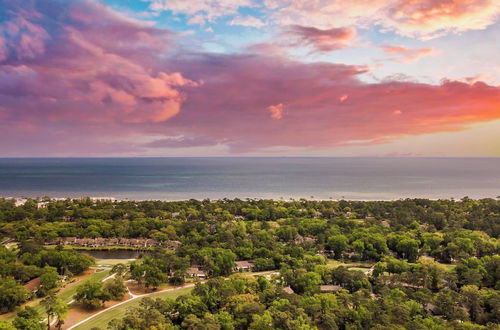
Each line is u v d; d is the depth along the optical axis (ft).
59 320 338.54
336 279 452.76
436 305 371.76
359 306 345.10
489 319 345.31
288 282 439.63
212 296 372.38
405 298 384.47
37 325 313.73
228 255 511.81
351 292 436.76
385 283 436.76
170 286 462.60
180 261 501.97
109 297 393.91
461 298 370.12
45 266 479.41
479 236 636.89
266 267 530.68
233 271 521.24
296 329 302.25
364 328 324.60
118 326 309.22
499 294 375.66
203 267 511.40
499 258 485.97
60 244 650.43
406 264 490.49
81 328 345.51
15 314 373.20
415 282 435.53
